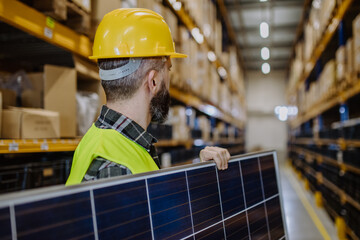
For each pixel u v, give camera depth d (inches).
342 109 226.2
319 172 270.8
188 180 37.0
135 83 43.1
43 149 68.0
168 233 32.8
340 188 182.7
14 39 84.8
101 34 44.5
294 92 463.2
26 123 66.1
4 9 57.8
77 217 25.5
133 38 42.9
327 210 238.5
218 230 39.6
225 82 347.6
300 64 375.2
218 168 42.4
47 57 99.0
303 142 410.0
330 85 189.0
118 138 39.5
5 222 21.4
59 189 24.6
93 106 87.2
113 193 28.4
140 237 29.9
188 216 35.7
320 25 190.9
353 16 158.2
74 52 79.7
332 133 204.2
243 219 44.7
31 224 22.7
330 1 157.9
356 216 146.8
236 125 445.4
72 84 79.7
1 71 99.8
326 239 182.1
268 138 679.1
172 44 47.1
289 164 638.5
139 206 30.5
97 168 35.8
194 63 182.2
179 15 153.9
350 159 154.7
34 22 65.2
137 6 106.3
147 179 31.9
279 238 53.2
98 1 83.6
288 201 288.5
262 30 417.7
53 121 71.3
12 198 21.9
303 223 216.4
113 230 27.8
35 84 80.1
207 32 213.0
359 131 137.5
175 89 152.4
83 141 43.4
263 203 50.6
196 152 210.1
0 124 62.7
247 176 48.1
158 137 142.6
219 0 277.3
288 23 445.1
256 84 692.7
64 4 70.9
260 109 685.9
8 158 91.1
